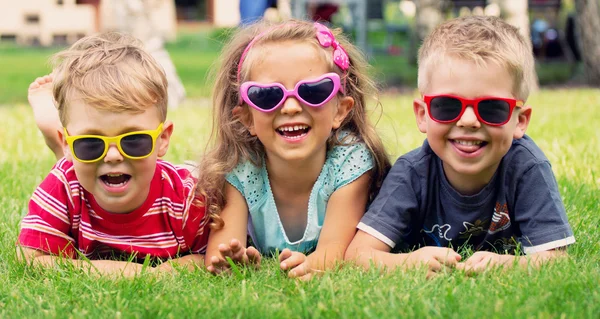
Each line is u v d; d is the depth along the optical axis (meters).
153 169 2.99
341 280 2.68
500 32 3.02
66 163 3.17
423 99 3.10
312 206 3.36
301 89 3.03
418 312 2.30
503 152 2.98
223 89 3.41
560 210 3.02
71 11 25.86
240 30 3.47
